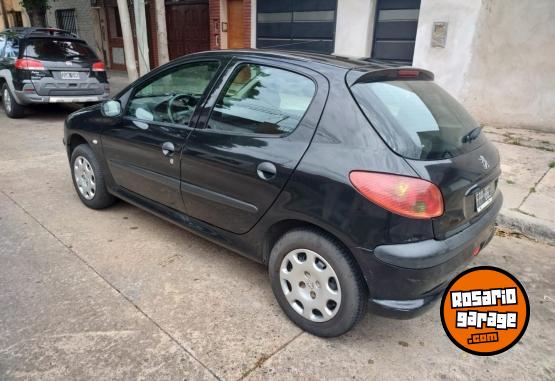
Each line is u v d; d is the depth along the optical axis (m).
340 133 2.34
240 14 10.46
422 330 2.69
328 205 2.30
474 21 6.98
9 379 2.18
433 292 2.31
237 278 3.15
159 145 3.23
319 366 2.35
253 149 2.64
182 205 3.21
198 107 3.04
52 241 3.59
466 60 7.21
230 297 2.92
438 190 2.16
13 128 7.71
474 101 7.39
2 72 8.26
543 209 4.23
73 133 4.17
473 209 2.49
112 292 2.92
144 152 3.39
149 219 4.08
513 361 2.45
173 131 3.15
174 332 2.56
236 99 2.86
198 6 11.87
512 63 6.93
